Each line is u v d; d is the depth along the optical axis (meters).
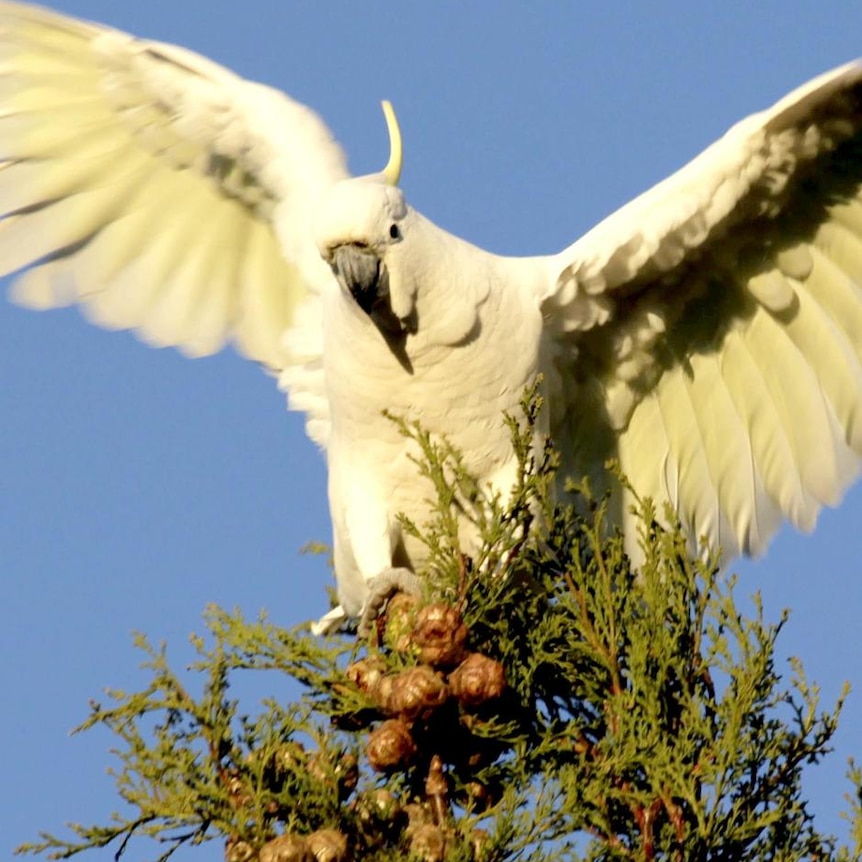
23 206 13.57
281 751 8.82
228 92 12.77
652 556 9.68
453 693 9.10
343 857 8.45
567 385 12.25
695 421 12.48
